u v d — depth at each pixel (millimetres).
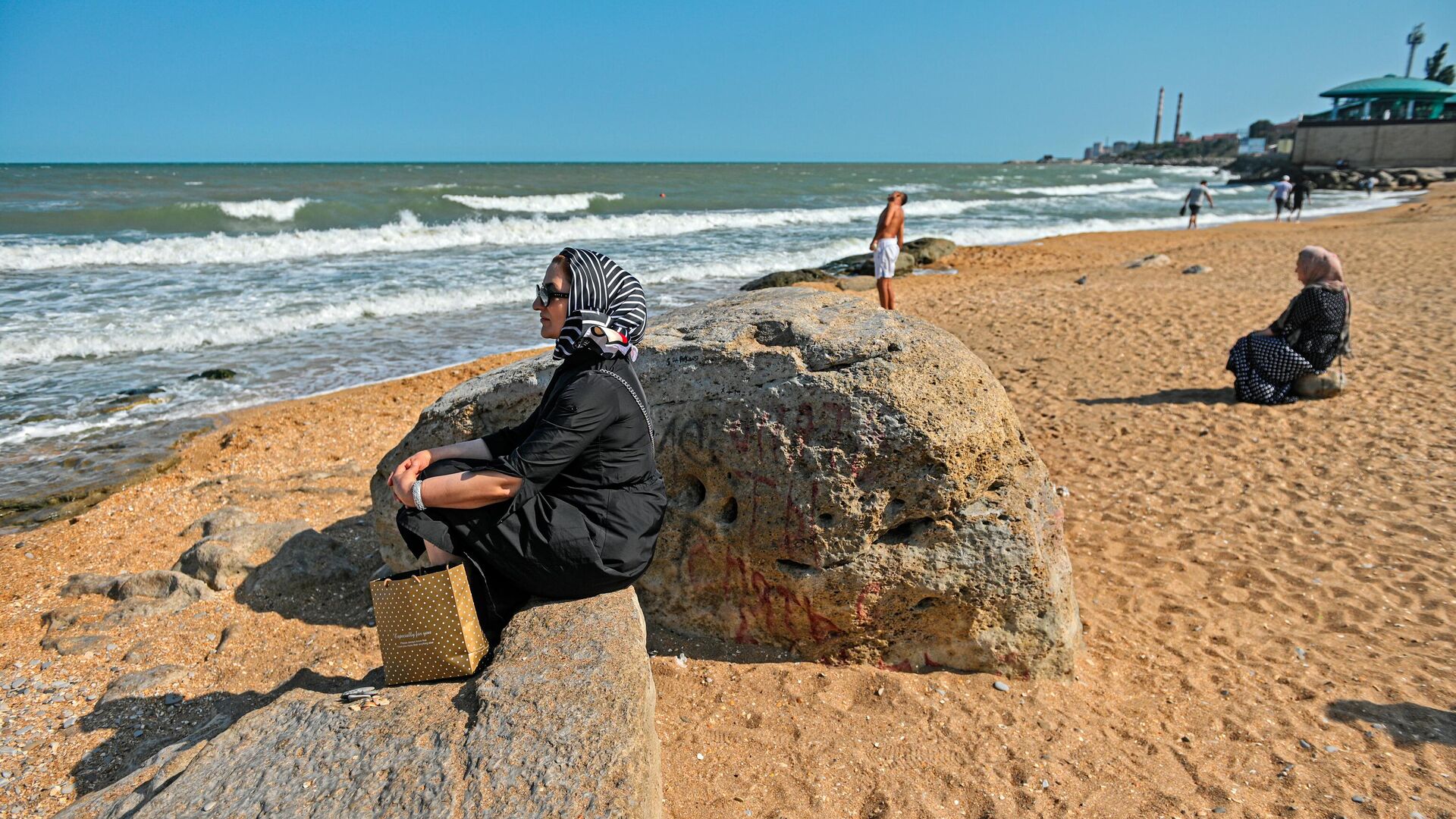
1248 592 4676
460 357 11094
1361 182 55312
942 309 12758
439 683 2775
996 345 10375
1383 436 6836
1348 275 14266
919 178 72188
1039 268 19500
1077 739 3422
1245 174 80625
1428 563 4867
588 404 2922
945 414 3590
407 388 9586
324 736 2498
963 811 3061
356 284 15711
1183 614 4457
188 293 14398
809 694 3668
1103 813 3041
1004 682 3748
